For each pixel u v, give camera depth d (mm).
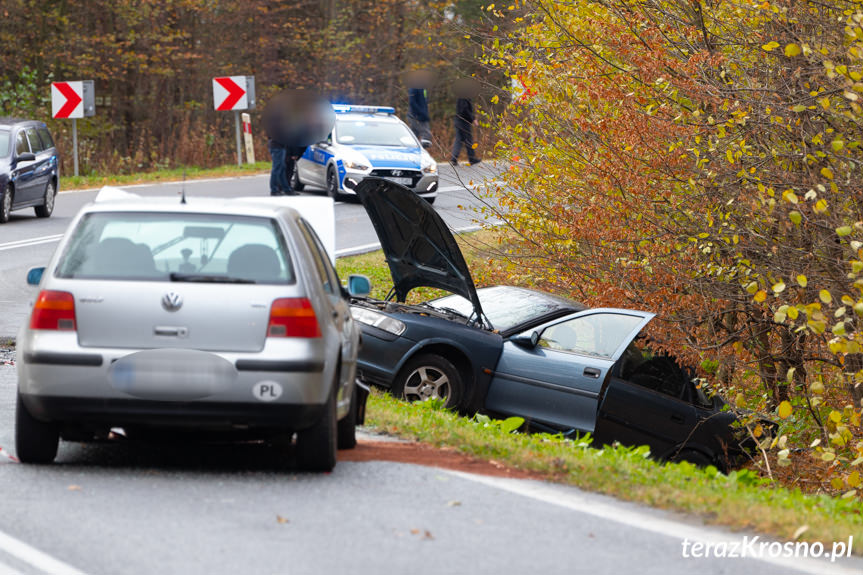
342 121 61656
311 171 62250
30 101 90688
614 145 27562
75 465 16047
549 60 30078
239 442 18531
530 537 12992
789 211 22594
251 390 14844
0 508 13531
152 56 97000
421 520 13523
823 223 22656
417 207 25094
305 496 14484
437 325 24328
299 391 14961
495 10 31875
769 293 25359
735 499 15523
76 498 14070
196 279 15156
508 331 25641
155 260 15367
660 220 27406
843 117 21922
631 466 17312
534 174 30531
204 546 12117
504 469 16750
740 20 26047
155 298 14977
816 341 27172
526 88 30125
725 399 26000
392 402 22797
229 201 16828
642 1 26906
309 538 12539
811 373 28000
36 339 14969
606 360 23766
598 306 28516
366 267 42000
